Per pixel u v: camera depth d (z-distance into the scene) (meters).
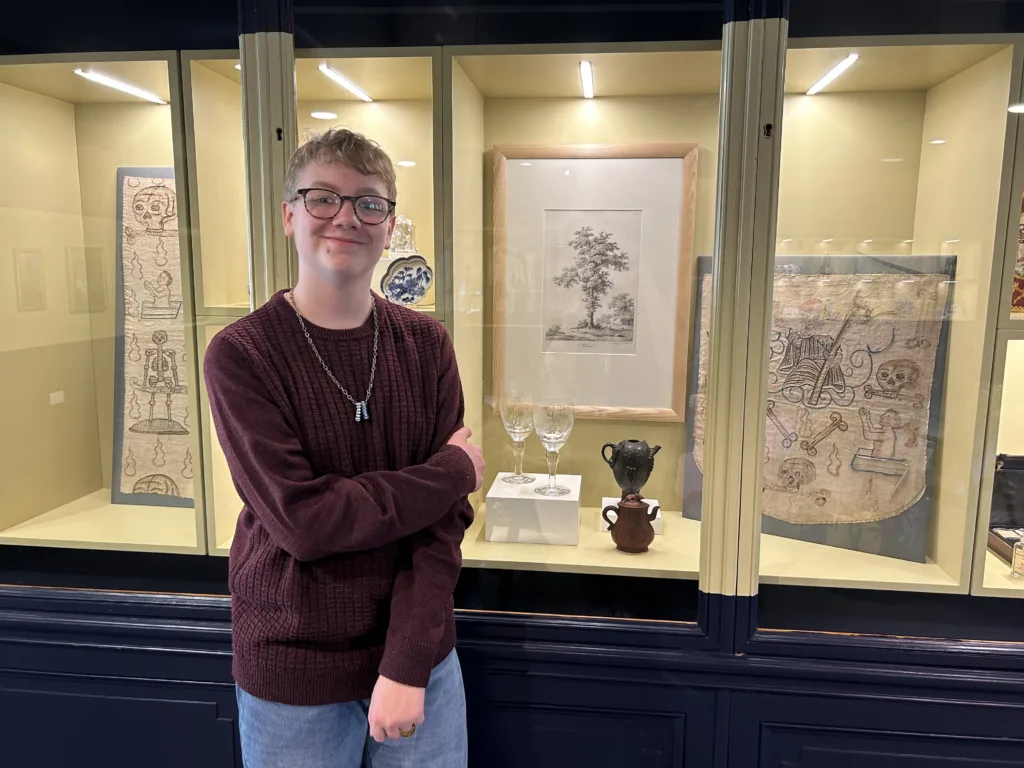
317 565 1.01
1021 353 1.34
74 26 1.42
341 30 1.35
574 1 1.32
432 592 1.02
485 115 1.45
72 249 1.64
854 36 1.25
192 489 1.64
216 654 1.48
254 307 1.40
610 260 1.46
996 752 1.36
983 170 1.32
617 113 1.41
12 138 1.60
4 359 1.65
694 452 1.44
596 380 1.49
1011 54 1.25
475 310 1.50
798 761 1.41
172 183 1.57
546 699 1.44
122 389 1.68
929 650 1.34
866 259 1.37
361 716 1.11
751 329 1.29
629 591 1.43
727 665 1.37
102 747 1.55
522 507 1.51
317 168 0.97
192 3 1.38
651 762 1.44
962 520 1.39
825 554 1.43
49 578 1.57
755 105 1.24
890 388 1.40
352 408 1.01
